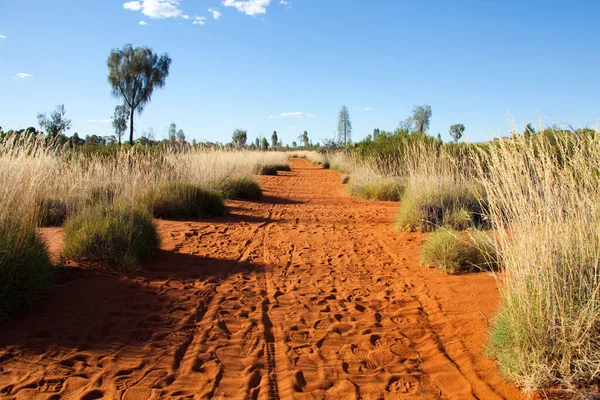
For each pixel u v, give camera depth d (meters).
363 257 7.40
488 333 3.93
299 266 6.84
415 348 4.07
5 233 4.53
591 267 3.15
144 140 19.89
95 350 3.78
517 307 3.39
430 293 5.43
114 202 7.67
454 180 9.95
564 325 3.02
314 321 4.69
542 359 3.08
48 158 7.18
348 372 3.64
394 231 9.45
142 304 4.87
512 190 3.62
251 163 24.25
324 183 23.36
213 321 4.59
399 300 5.30
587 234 3.36
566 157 3.58
